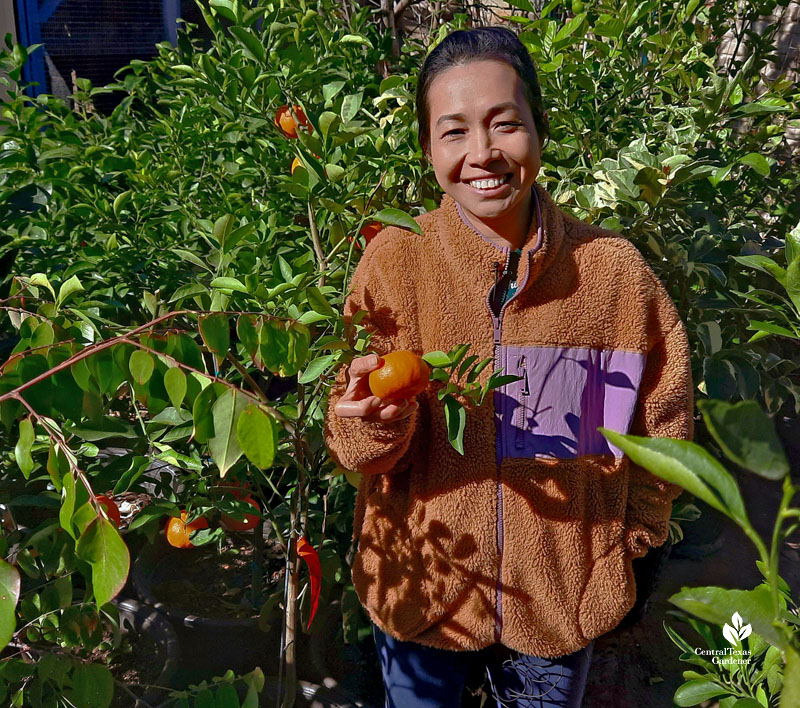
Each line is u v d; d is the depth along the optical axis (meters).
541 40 2.75
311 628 2.45
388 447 1.42
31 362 1.25
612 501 1.57
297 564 2.00
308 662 2.48
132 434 1.77
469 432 1.51
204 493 1.99
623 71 2.94
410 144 2.35
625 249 1.52
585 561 1.56
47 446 1.78
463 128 1.41
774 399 2.74
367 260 1.56
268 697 2.21
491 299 1.51
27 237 2.41
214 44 3.09
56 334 1.46
